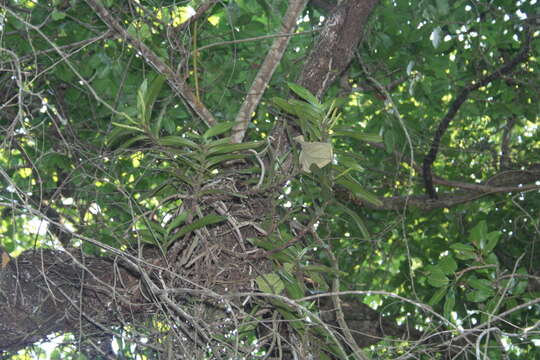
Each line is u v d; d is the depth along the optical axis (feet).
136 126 8.26
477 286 9.32
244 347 8.32
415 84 14.58
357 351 8.12
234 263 8.35
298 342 8.79
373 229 17.76
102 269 8.89
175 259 8.54
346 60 10.42
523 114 16.67
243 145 8.05
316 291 9.00
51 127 12.71
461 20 13.69
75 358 9.28
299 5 9.42
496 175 17.02
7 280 8.35
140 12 10.25
